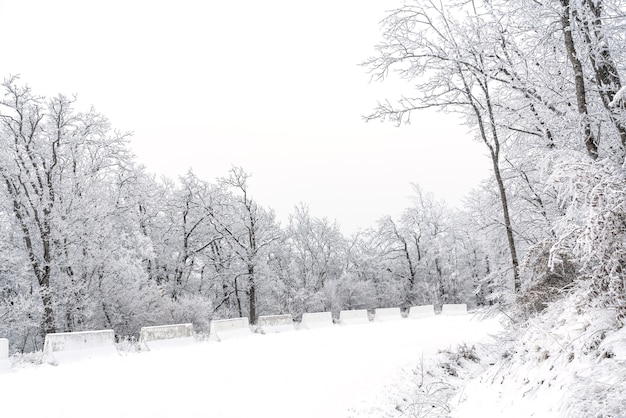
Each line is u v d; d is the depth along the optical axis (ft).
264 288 130.21
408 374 30.55
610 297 15.02
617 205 14.16
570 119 28.86
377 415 23.79
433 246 156.46
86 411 22.91
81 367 35.53
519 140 38.55
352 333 53.57
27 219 76.69
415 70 40.04
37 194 78.38
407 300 159.94
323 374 30.66
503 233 55.01
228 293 130.21
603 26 24.71
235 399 25.23
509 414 15.71
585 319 15.83
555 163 18.93
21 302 69.46
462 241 155.12
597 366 12.95
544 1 28.37
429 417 21.63
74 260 78.38
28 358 45.98
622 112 23.94
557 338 16.42
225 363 35.09
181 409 23.35
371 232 166.61
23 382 30.37
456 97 40.78
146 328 52.90
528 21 32.45
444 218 159.43
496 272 40.14
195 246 126.93
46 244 76.13
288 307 138.10
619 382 11.62
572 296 18.39
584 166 15.94
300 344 44.55
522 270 22.56
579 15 24.94
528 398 15.33
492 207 53.98
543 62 33.04
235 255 126.52
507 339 23.66
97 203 85.51
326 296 147.13
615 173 16.39
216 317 126.52
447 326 59.57
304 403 24.61
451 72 39.27
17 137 80.33
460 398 21.76
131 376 31.12
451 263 156.25
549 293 22.21
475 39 36.96
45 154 81.10
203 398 25.36
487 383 20.40
